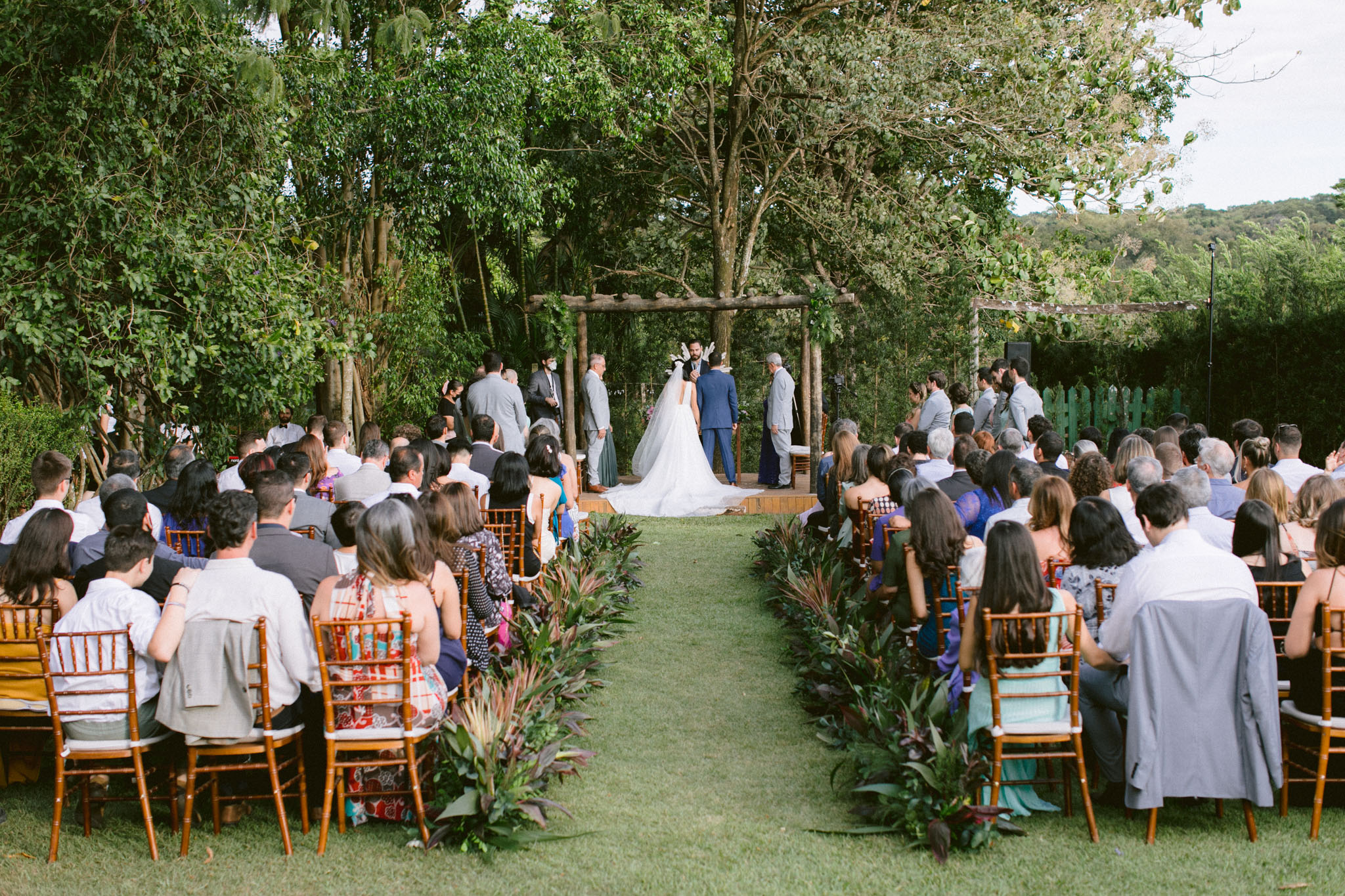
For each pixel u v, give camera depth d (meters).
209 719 3.59
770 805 4.04
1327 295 13.36
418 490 5.57
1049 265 16.80
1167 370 15.50
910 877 3.43
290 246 10.65
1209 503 5.59
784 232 18.98
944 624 4.63
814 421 13.16
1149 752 3.62
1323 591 3.73
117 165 7.33
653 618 7.14
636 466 12.92
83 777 3.84
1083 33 15.82
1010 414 9.84
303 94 9.81
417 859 3.60
